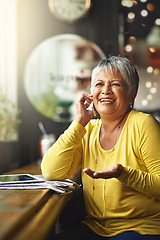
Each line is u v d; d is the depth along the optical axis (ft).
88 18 10.39
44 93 10.31
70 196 3.76
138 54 11.40
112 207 3.77
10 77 10.29
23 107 10.25
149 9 10.87
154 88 11.48
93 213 4.09
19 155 10.17
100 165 3.99
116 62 4.02
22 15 10.24
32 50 10.27
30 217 2.60
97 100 4.08
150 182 3.49
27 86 10.25
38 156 10.21
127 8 10.75
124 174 3.49
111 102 3.93
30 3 10.25
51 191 3.72
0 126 9.17
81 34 10.38
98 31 10.38
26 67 10.25
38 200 3.01
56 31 10.35
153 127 3.74
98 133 4.20
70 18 10.28
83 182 4.27
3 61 10.20
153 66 11.49
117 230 3.66
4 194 3.35
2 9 10.14
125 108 3.99
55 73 10.36
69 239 3.70
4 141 8.88
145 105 11.45
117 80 3.94
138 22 11.00
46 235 2.37
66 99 10.37
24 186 3.81
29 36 10.27
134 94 4.16
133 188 3.59
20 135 10.20
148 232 3.44
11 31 10.25
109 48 10.38
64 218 6.55
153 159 3.62
